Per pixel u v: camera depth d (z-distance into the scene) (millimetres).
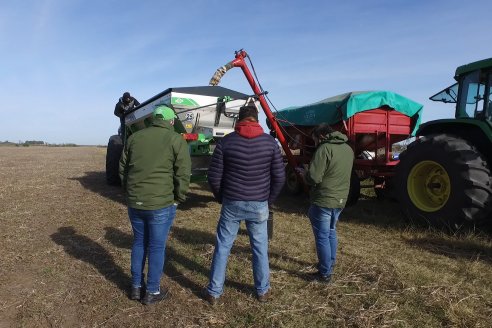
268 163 3348
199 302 3533
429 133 6289
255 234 3422
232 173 3312
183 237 5371
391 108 7535
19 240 5234
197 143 7203
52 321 3221
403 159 5965
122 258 4582
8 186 9781
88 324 3188
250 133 3293
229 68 6398
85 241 5211
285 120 8133
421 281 3838
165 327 3145
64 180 11188
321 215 3795
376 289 3701
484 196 4949
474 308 3342
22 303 3512
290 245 5043
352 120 7262
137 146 3381
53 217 6492
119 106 9898
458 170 5094
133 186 3395
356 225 6168
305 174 3777
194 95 7711
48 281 3965
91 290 3771
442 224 5336
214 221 6293
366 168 7469
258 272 3449
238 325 3146
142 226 3508
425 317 3209
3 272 4168
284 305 3434
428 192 5750
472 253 4730
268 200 3549
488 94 5273
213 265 3451
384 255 4656
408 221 6039
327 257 3811
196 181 7410
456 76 5785
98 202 7797
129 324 3182
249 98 6969
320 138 3869
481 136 5457
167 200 3432
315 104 7973
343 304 3449
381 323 3121
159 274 3492
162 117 3531
